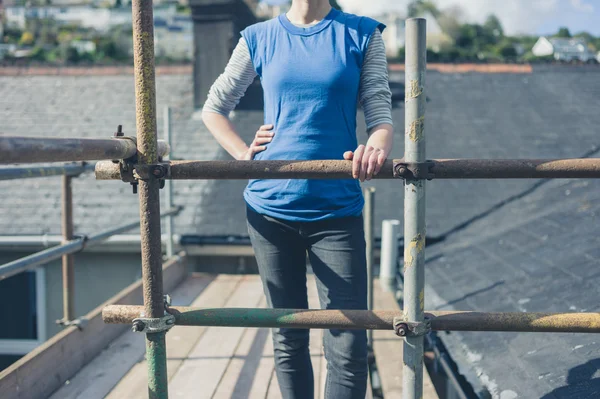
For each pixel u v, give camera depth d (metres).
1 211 6.66
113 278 6.47
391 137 1.66
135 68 1.54
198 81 8.36
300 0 1.77
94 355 3.23
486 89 9.16
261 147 1.77
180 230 6.30
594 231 4.35
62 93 8.88
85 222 6.48
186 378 2.93
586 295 3.09
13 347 6.53
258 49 1.82
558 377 2.32
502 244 5.08
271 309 1.61
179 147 7.59
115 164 1.59
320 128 1.74
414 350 1.57
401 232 6.08
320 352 3.34
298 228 1.81
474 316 1.57
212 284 5.05
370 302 3.19
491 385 2.55
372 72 1.76
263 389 2.78
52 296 6.48
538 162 1.49
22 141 1.16
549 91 9.13
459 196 6.85
